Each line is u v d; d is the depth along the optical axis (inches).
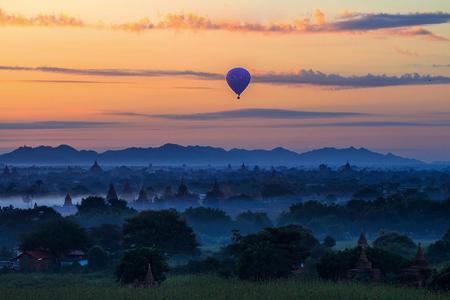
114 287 4517.7
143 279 4859.7
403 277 4581.7
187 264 5969.5
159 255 4992.6
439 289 4276.6
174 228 6801.2
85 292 4151.1
